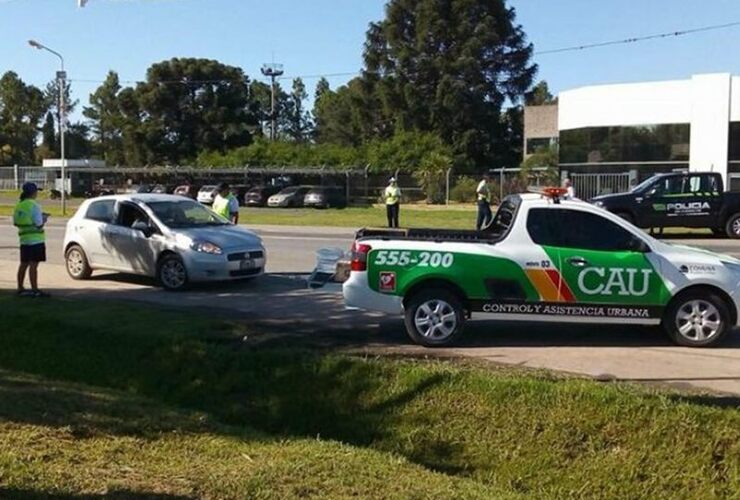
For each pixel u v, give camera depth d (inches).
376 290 369.4
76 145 4749.0
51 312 430.6
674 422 264.2
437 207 1952.5
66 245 593.6
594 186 1617.9
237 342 370.3
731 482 247.0
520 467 267.1
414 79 2874.0
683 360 346.9
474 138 2780.5
